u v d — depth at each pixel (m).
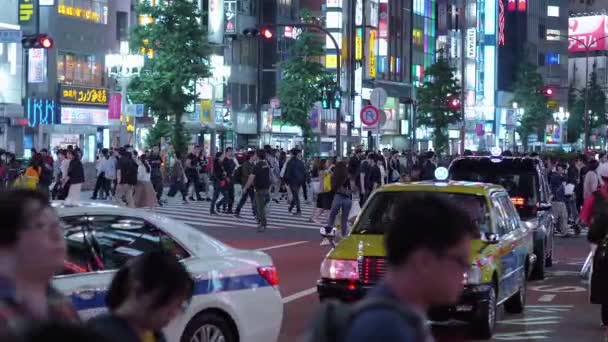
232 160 36.56
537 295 17.55
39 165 30.31
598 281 12.70
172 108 55.50
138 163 33.03
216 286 9.65
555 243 28.11
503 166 20.09
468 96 118.88
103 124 63.59
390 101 102.50
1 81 56.38
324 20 87.62
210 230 29.66
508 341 13.05
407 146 106.12
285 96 74.88
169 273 4.59
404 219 3.65
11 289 4.35
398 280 3.64
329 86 48.34
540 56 141.00
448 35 118.31
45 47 34.09
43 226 4.58
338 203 24.95
